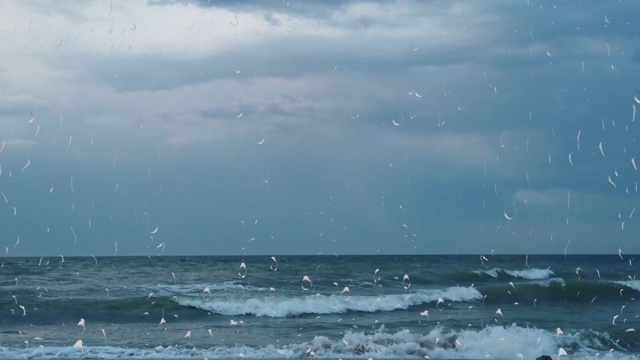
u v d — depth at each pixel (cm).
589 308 3206
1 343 1983
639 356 1959
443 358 1911
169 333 2212
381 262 7581
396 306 2961
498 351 1966
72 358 1770
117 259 9956
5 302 2673
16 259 10188
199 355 1830
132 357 1786
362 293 3328
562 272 5375
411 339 2022
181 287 3453
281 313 2709
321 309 2777
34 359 1756
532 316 2814
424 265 6588
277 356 1842
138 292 3212
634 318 2805
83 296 2973
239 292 3250
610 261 10262
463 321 2586
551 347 2023
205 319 2572
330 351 1906
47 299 2730
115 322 2486
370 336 2047
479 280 4484
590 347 2072
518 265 7388
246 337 2136
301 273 4575
